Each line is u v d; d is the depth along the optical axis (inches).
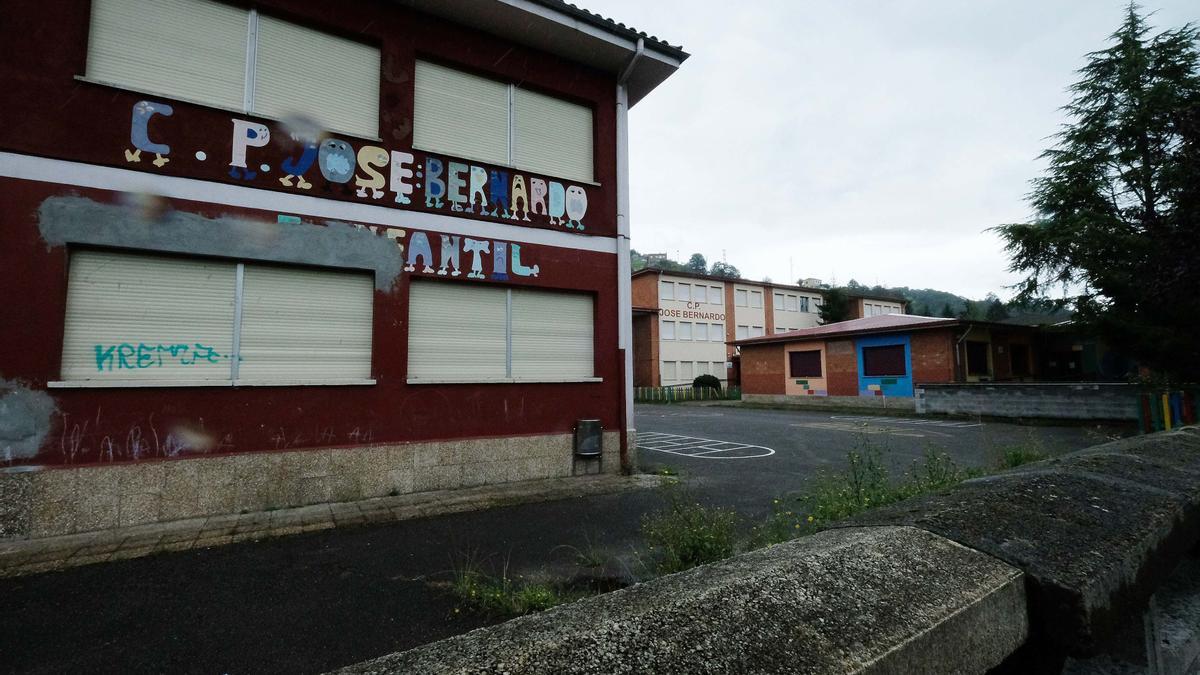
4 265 214.4
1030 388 695.1
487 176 322.3
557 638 36.1
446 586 159.3
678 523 180.4
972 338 880.3
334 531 215.9
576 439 329.4
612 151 370.9
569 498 273.9
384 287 286.2
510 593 153.0
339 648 124.0
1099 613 51.1
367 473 269.9
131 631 132.0
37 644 125.6
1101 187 708.7
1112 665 72.9
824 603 42.0
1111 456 95.3
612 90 374.3
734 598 41.1
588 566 174.9
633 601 42.0
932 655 42.1
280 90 273.3
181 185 245.1
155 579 165.6
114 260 235.0
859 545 51.4
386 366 282.5
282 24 276.5
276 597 151.9
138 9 247.3
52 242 221.8
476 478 297.9
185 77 253.6
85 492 216.5
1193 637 78.6
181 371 242.8
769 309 1724.9
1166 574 67.2
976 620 46.3
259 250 258.7
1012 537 58.0
